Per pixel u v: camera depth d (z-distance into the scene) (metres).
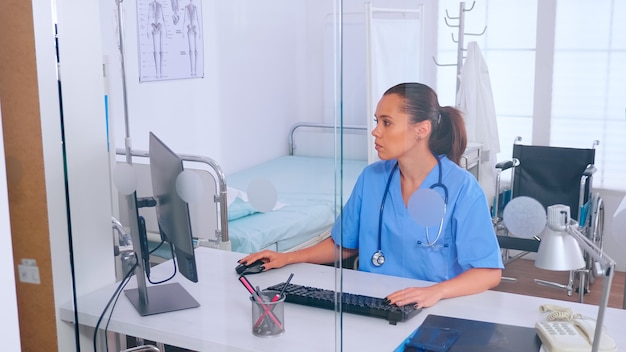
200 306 1.61
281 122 1.53
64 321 1.77
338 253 1.50
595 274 1.30
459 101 1.36
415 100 1.39
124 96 1.67
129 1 1.65
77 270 1.74
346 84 1.45
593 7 1.24
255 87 1.56
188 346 1.59
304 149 1.53
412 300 1.42
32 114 1.67
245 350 1.50
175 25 1.62
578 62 1.27
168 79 1.63
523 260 1.35
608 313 1.29
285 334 1.49
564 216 1.26
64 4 1.66
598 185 1.27
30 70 1.65
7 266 1.34
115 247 1.71
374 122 1.43
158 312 1.66
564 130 1.29
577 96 1.28
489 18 1.32
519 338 1.32
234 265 1.60
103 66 1.68
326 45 1.47
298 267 1.55
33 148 1.68
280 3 1.49
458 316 1.39
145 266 1.67
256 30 1.53
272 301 1.48
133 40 1.68
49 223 1.70
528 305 1.36
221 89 1.59
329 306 1.47
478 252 1.38
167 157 1.66
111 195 1.71
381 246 1.45
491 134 1.35
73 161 1.70
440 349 1.38
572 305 1.33
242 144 1.57
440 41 1.36
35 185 1.70
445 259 1.41
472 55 1.34
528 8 1.29
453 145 1.38
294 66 1.51
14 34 1.65
